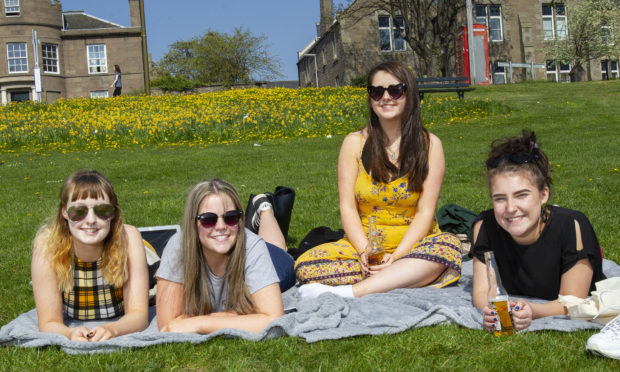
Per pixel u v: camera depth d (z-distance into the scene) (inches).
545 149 423.8
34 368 107.7
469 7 1104.8
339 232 186.7
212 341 117.9
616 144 420.2
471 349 109.8
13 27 1368.1
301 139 598.5
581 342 109.9
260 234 178.2
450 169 372.5
